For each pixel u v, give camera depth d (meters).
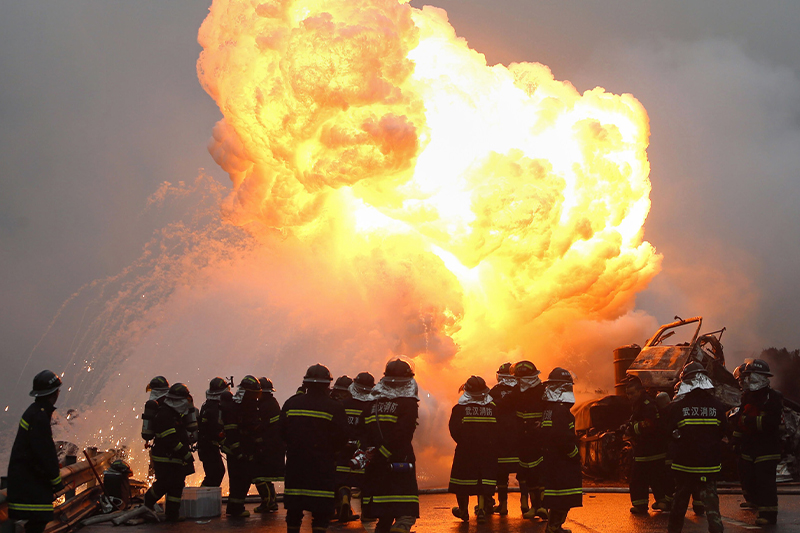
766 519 8.67
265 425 10.62
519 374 9.69
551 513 7.46
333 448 6.93
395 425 7.09
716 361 14.80
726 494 12.60
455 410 9.17
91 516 9.95
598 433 15.68
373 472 7.17
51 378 6.89
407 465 7.06
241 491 10.39
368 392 8.19
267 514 10.69
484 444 9.02
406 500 7.05
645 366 15.30
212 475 10.97
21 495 6.68
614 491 13.17
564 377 7.70
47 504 6.77
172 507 9.82
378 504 7.07
